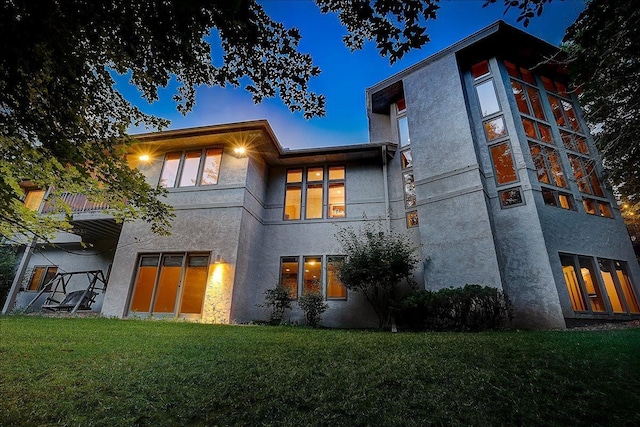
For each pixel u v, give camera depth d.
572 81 4.91
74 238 15.46
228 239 11.59
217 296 10.90
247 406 3.05
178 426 2.77
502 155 11.62
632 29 3.76
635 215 13.42
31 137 3.62
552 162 11.77
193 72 4.13
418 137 12.91
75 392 3.40
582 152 12.70
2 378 3.76
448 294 8.73
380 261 10.55
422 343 5.34
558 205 10.98
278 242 13.66
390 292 11.42
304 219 13.90
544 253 9.79
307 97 4.35
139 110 4.39
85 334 6.47
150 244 12.04
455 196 11.20
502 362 3.99
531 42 12.74
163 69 4.01
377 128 16.20
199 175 12.94
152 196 5.05
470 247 10.39
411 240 12.51
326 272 12.86
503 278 9.94
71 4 3.11
